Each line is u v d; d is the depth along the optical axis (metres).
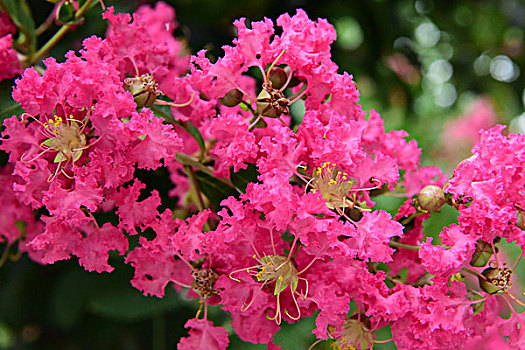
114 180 0.30
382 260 0.31
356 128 0.31
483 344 0.37
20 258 0.40
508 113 0.67
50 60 0.30
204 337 0.33
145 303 0.39
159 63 0.33
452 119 0.71
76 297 0.39
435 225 0.42
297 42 0.31
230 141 0.31
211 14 0.43
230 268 0.32
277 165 0.31
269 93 0.31
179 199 0.36
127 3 0.41
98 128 0.30
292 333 0.39
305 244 0.30
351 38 0.49
